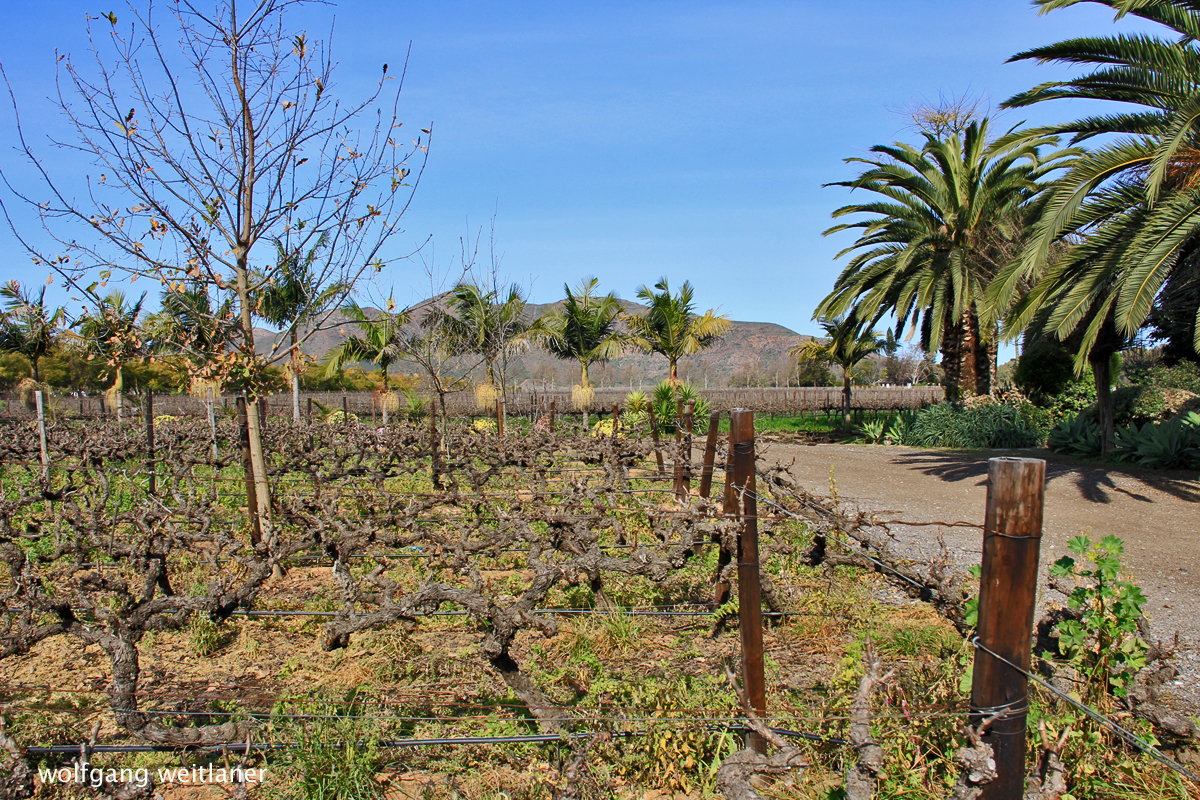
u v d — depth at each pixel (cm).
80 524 615
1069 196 1012
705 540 564
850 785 265
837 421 2797
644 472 1093
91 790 330
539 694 394
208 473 1198
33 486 859
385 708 430
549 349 2514
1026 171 1788
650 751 368
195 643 532
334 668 500
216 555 588
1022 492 228
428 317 1622
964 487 1211
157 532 573
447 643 542
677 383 2295
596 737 361
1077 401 1878
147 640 552
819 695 430
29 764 367
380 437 1257
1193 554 754
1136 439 1288
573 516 580
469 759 383
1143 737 342
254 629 579
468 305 1852
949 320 2058
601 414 2606
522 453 1106
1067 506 1001
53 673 500
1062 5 999
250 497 790
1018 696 233
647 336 2561
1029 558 229
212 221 729
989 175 1766
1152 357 2466
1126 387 1706
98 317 720
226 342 766
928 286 1781
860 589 621
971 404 1902
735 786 289
